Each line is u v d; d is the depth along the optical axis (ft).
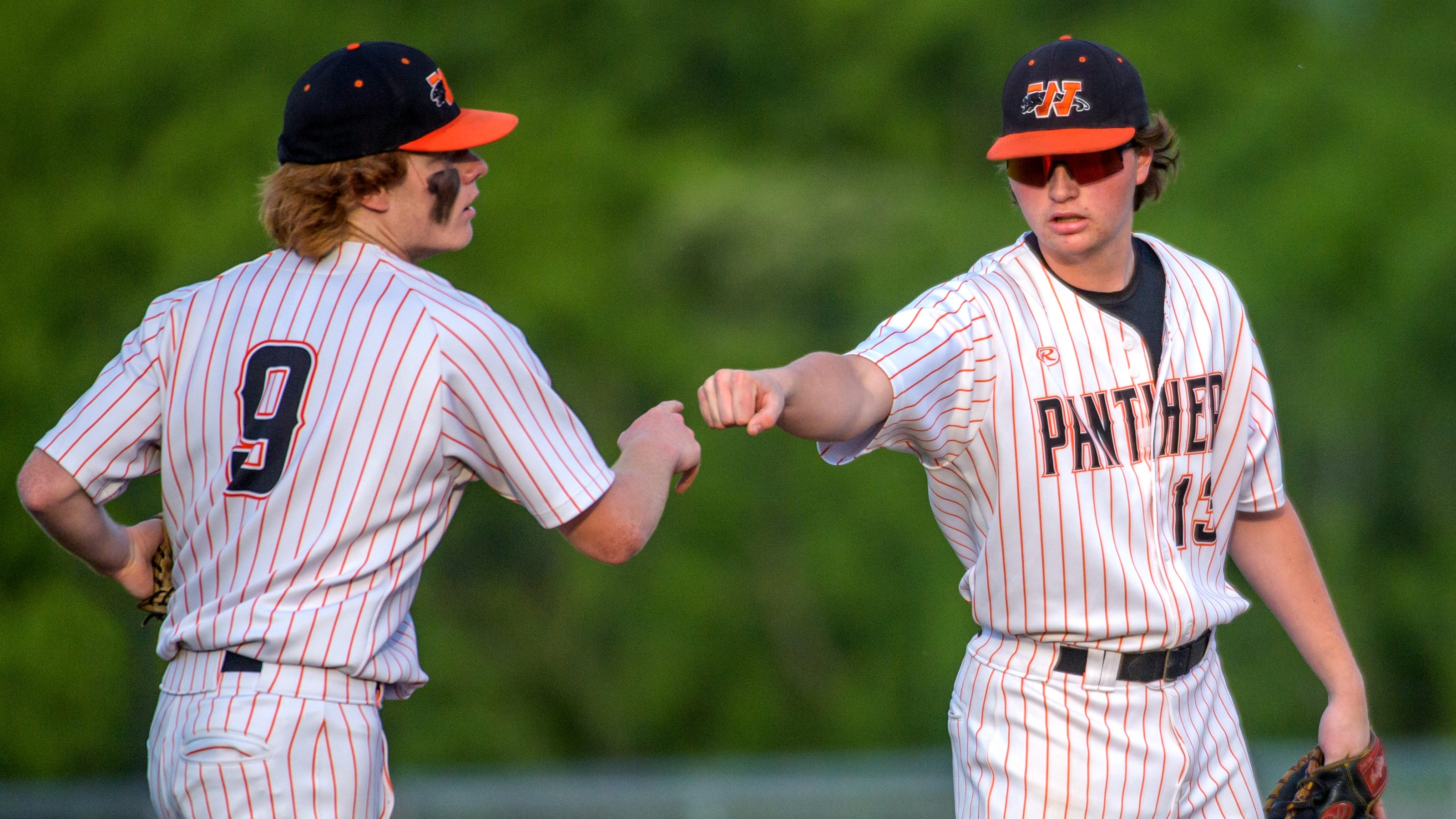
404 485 29.35
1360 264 208.23
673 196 236.02
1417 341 208.03
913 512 216.13
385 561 29.40
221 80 226.58
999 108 259.19
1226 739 35.17
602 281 229.25
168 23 223.92
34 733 201.46
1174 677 33.73
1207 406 33.78
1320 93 221.87
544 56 261.85
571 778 127.54
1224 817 34.78
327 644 28.84
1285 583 37.50
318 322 29.76
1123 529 32.71
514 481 30.14
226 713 28.55
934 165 258.57
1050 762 33.22
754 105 269.23
